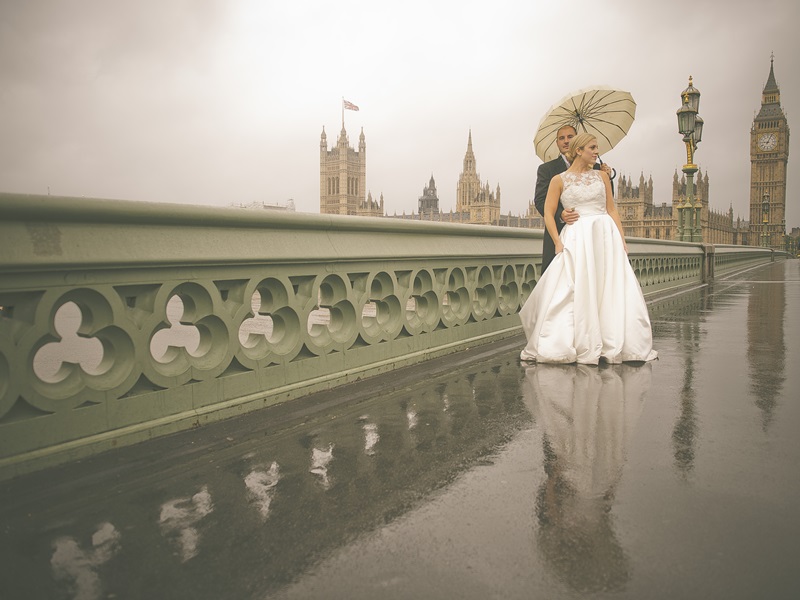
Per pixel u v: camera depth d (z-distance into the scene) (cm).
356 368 416
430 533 195
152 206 278
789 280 1905
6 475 230
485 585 165
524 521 203
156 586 166
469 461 261
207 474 246
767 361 488
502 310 621
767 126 16050
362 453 272
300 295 373
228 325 319
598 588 162
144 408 281
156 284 283
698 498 220
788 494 223
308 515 209
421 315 503
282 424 314
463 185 16212
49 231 240
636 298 490
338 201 17312
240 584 167
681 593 159
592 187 489
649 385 403
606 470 249
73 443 250
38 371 355
